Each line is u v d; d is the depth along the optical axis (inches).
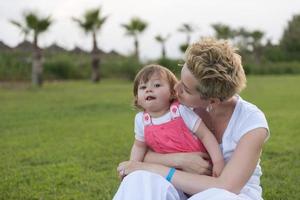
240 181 123.6
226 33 2133.4
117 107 597.9
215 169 128.6
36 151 327.0
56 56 1697.8
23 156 312.2
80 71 1584.6
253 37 2194.9
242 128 128.6
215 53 120.9
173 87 137.7
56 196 224.7
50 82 1406.3
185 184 126.0
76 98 755.4
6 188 238.7
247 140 126.6
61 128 426.3
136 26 1701.5
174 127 134.8
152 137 137.2
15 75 1422.2
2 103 681.0
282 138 361.4
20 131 412.2
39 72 1196.5
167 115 136.2
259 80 1229.7
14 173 267.7
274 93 775.1
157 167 130.1
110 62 1651.1
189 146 134.1
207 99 124.5
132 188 122.3
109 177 255.3
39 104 656.4
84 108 593.0
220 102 125.4
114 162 290.7
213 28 2142.0
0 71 1408.7
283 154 307.4
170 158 133.3
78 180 250.4
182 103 131.3
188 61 123.4
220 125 133.0
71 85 1211.9
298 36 2314.2
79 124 450.9
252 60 2116.1
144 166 131.6
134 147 143.5
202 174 130.6
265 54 2212.1
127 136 380.8
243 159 125.0
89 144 348.2
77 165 284.2
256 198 127.7
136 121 142.3
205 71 120.3
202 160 131.4
